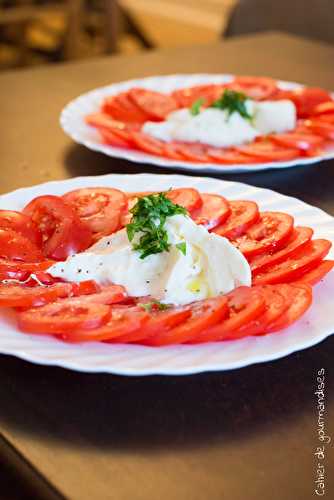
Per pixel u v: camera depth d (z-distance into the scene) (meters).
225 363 0.65
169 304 0.71
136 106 1.12
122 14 2.94
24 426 0.63
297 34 1.88
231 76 1.27
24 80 1.30
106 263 0.74
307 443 0.62
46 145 1.08
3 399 0.66
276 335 0.69
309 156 1.03
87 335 0.67
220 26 3.67
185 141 1.05
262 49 1.51
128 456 0.61
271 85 1.21
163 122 1.07
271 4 1.88
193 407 0.65
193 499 0.58
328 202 0.95
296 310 0.70
